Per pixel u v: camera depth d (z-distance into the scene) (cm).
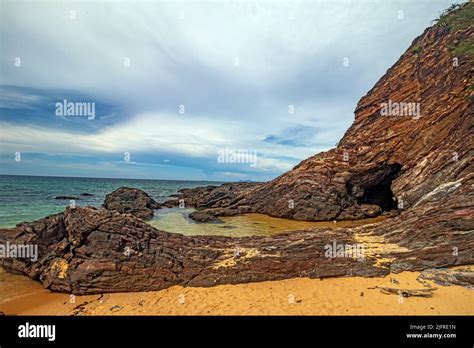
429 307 933
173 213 3628
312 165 3378
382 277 1158
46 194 5822
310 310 958
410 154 2758
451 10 2867
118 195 3903
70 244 1266
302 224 2762
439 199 1762
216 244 1441
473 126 2077
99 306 1028
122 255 1209
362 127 3362
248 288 1144
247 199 3725
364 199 3362
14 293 1128
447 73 2583
